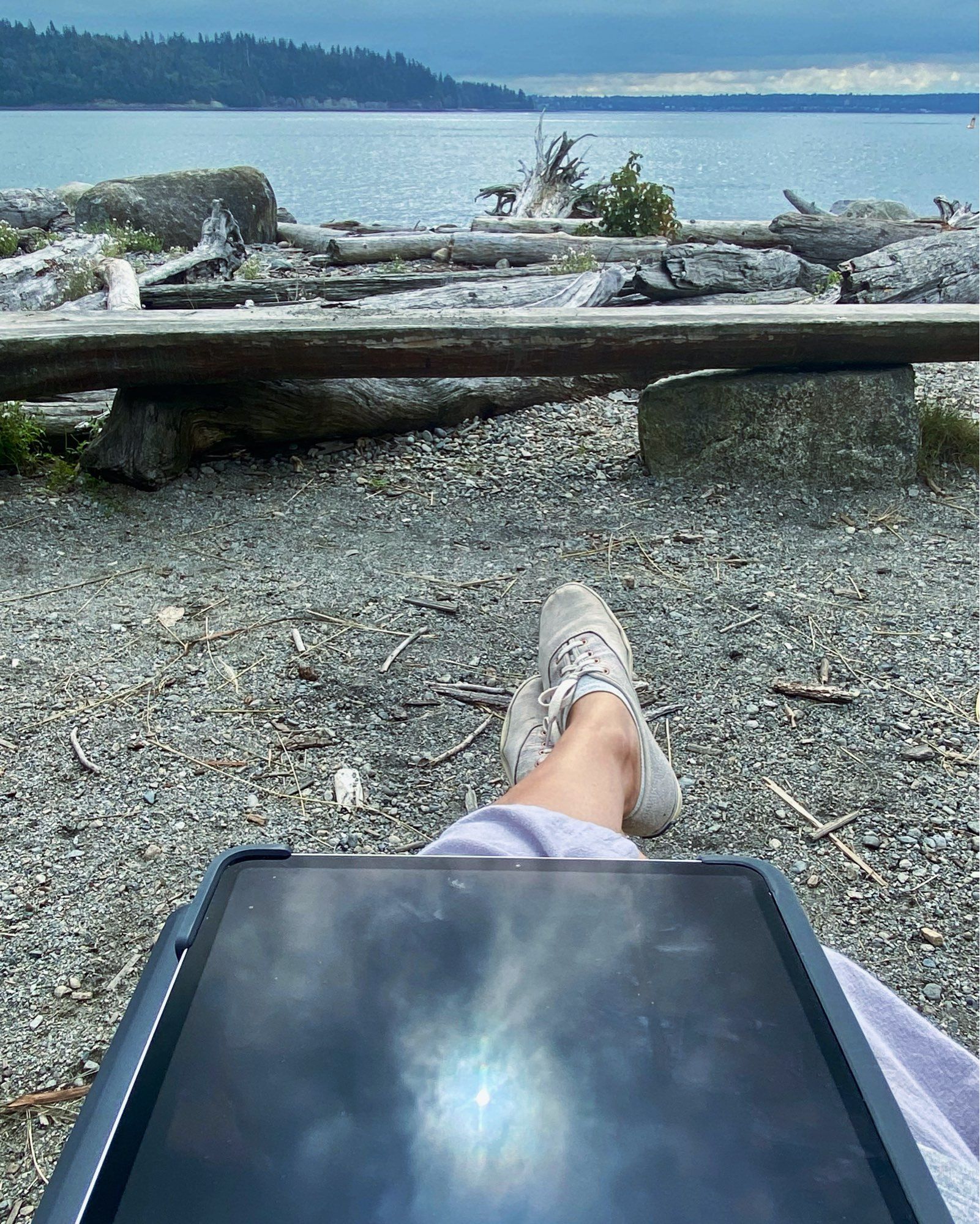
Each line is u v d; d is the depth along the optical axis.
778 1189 0.61
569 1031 0.70
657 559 3.41
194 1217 0.59
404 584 3.19
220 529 3.60
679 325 3.84
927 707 2.52
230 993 0.73
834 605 3.08
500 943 0.75
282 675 2.64
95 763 2.25
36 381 3.66
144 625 2.89
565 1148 0.62
